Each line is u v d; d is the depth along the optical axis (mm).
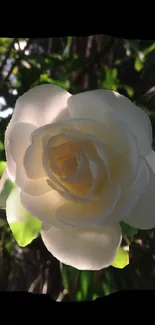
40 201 312
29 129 315
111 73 562
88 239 313
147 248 565
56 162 302
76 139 295
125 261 359
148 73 588
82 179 299
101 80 559
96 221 294
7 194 344
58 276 646
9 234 687
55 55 606
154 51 540
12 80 676
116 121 298
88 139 297
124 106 305
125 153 297
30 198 311
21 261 742
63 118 316
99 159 295
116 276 549
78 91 541
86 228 312
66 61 588
